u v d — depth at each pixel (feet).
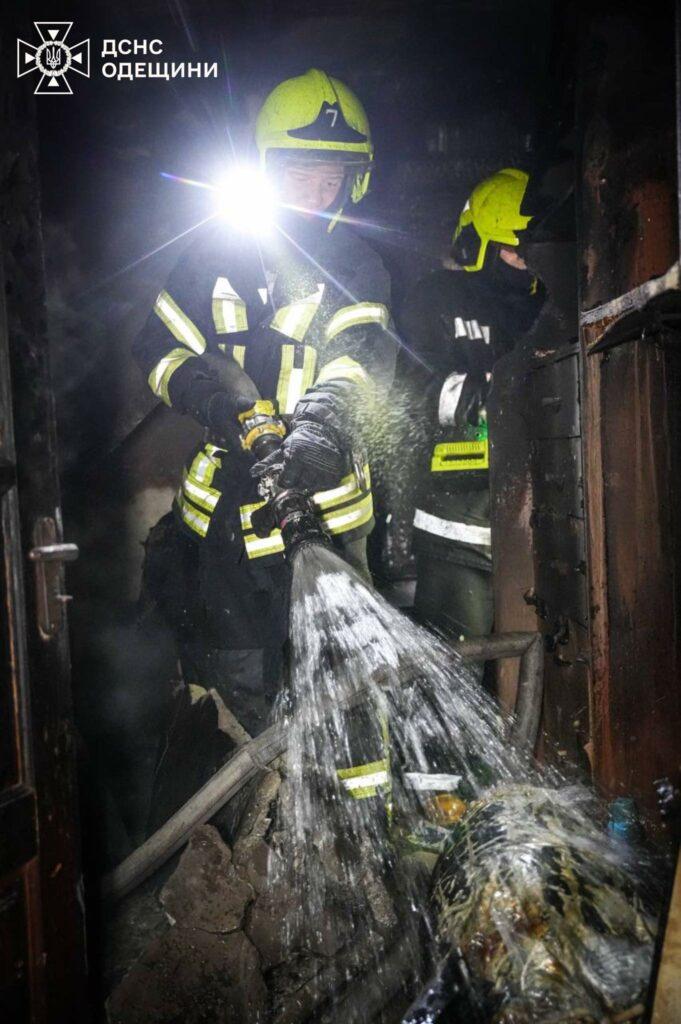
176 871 6.68
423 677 8.55
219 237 8.45
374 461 10.92
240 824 7.31
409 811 8.14
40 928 4.92
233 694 8.80
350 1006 6.10
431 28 12.39
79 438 11.46
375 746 7.45
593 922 5.09
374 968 6.29
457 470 10.24
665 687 7.23
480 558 10.13
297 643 7.38
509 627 9.61
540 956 4.94
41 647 5.03
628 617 7.29
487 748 8.80
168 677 10.65
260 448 7.21
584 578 7.73
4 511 4.78
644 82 7.16
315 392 7.49
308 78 8.23
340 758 7.38
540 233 9.07
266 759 7.15
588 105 7.29
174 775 8.80
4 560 4.78
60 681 5.20
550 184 9.41
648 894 5.71
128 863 7.18
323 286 8.32
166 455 11.71
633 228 7.21
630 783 7.34
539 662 8.73
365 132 8.40
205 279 8.38
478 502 10.18
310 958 6.47
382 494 11.39
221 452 8.51
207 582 8.55
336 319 8.20
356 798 7.36
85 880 7.14
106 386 11.54
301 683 7.39
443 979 5.09
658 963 4.37
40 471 5.10
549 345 9.24
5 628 4.77
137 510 11.65
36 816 4.92
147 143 11.94
